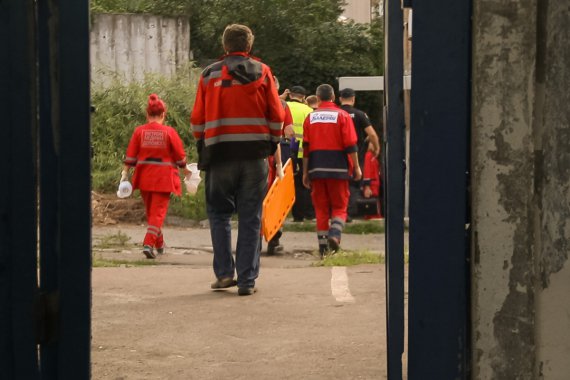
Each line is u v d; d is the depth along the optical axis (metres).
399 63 4.93
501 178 4.76
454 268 4.84
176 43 31.88
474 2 4.75
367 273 13.03
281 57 36.47
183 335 9.16
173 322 9.75
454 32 4.79
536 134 4.73
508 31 4.72
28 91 4.99
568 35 4.69
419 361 4.90
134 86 26.81
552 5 4.69
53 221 5.08
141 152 15.84
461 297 4.84
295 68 36.41
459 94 4.80
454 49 4.79
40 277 5.09
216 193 11.38
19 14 4.97
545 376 4.77
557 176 4.73
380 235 19.91
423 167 4.85
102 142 25.25
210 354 8.41
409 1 4.87
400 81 4.94
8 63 4.98
